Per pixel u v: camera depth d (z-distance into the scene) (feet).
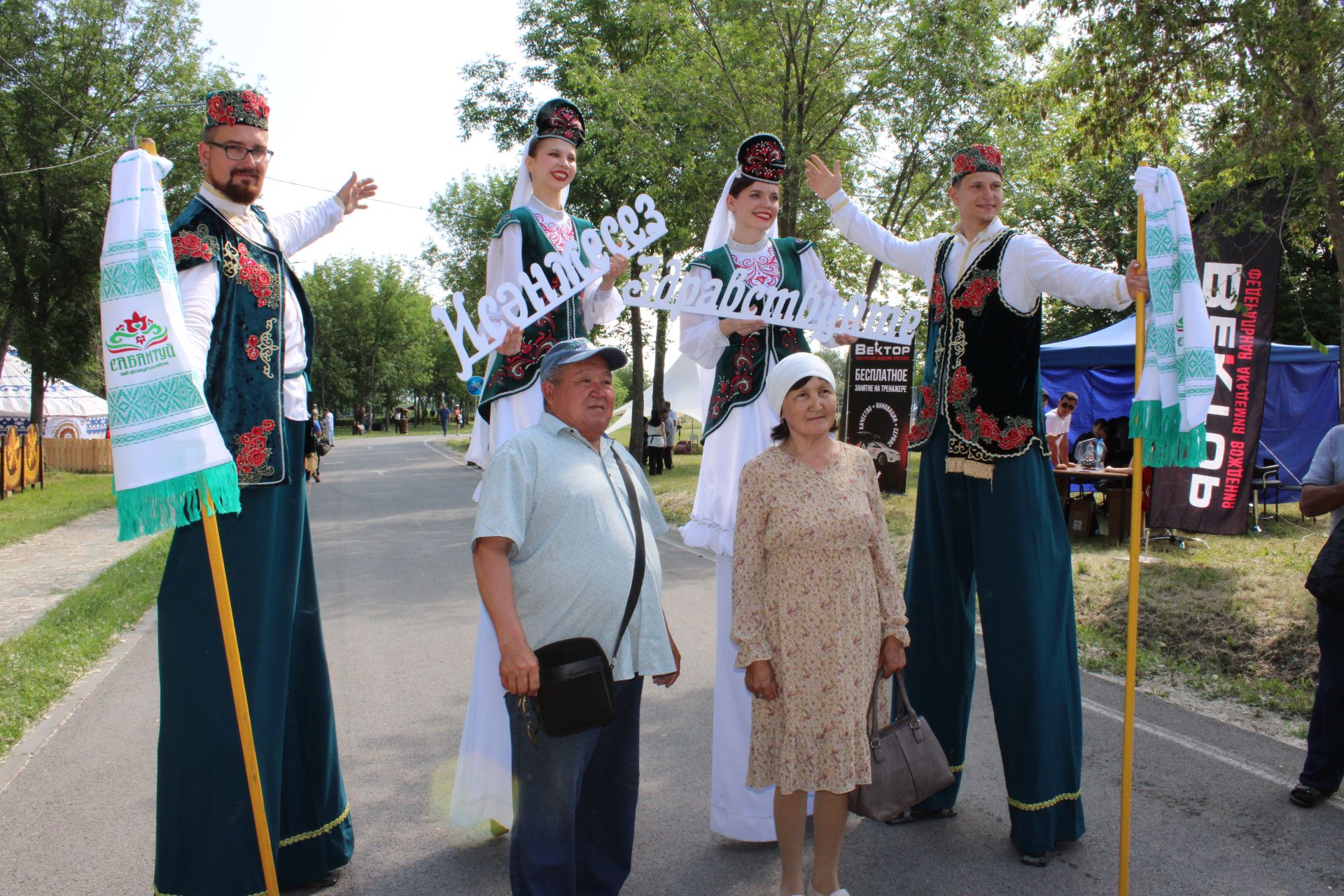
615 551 9.34
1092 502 35.12
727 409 12.14
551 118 11.85
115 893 10.93
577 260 11.52
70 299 79.46
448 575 30.17
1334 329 65.72
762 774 10.29
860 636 10.02
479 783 11.37
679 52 52.03
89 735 16.12
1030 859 11.26
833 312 12.19
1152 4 25.07
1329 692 12.45
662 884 11.02
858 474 10.49
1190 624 19.99
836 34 46.93
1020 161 43.32
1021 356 11.35
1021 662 11.25
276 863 10.66
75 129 75.00
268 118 9.68
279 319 9.79
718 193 49.85
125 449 7.95
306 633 10.65
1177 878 10.86
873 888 10.80
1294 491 42.47
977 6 42.57
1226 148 25.79
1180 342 9.48
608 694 8.82
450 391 250.37
